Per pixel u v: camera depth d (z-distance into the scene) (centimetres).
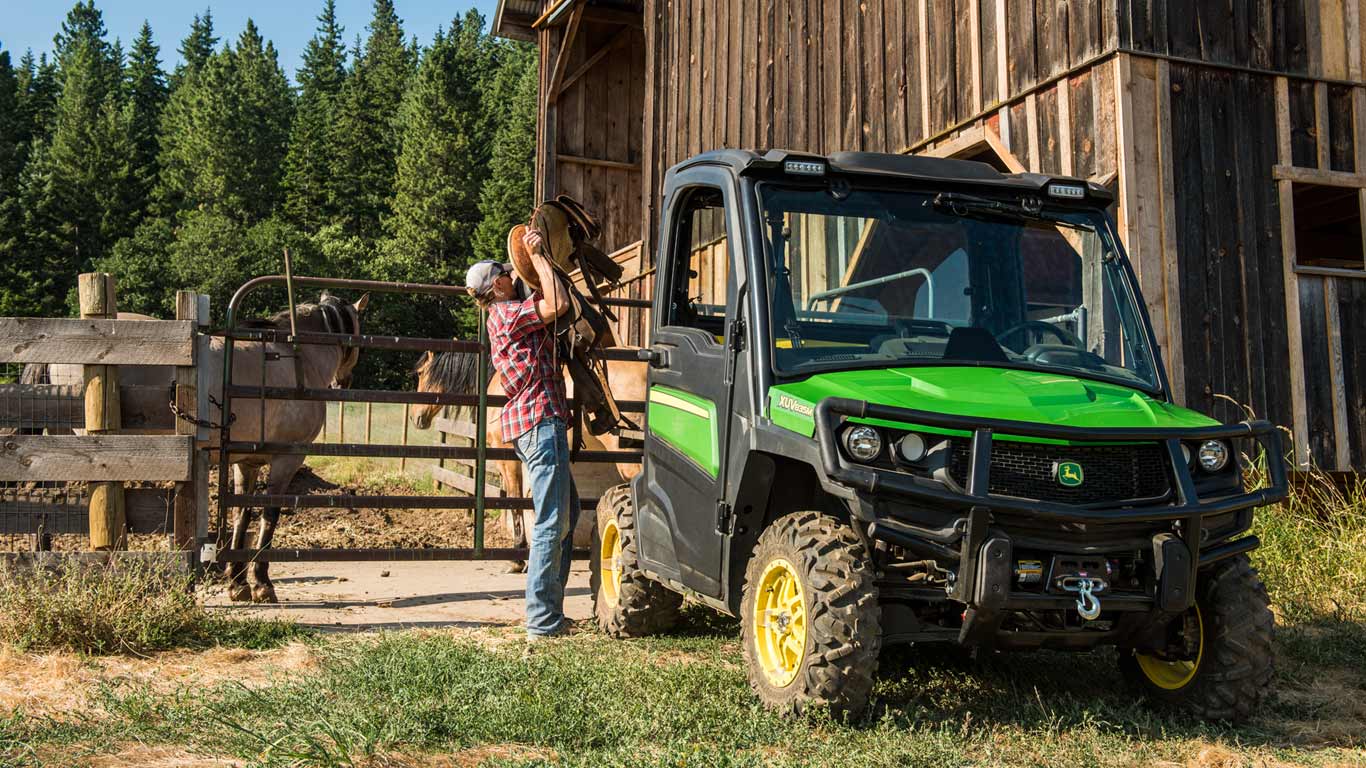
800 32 1193
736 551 463
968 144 898
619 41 2023
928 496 387
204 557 645
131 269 6938
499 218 7419
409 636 554
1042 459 399
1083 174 786
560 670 475
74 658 505
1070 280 489
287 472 733
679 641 574
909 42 995
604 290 714
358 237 7994
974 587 384
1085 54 785
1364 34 862
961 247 481
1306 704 466
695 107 1462
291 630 583
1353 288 837
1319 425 809
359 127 9194
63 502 604
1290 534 692
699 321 535
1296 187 848
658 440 546
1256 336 792
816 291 459
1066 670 517
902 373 435
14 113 10875
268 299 6800
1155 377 472
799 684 406
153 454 605
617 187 2047
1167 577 395
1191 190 778
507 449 738
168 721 396
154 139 10750
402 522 1248
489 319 599
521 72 9600
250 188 9125
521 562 896
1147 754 396
